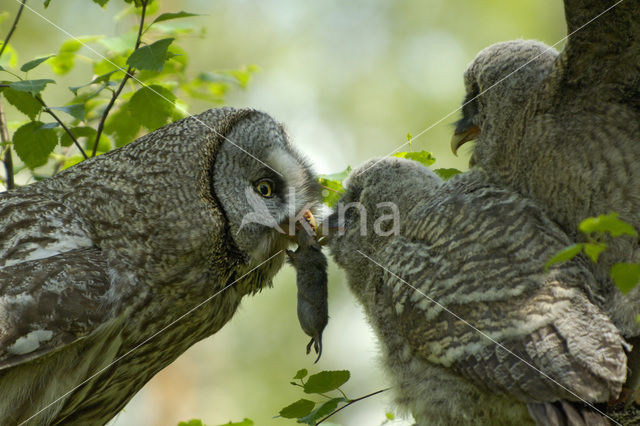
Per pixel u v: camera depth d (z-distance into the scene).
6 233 10.05
